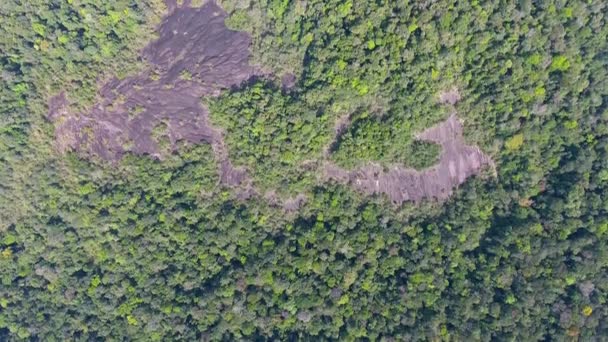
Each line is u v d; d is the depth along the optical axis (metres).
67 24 82.81
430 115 74.94
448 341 70.19
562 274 70.56
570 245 71.50
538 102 73.12
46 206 79.50
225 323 73.62
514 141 74.62
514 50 72.19
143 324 75.12
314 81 79.69
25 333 74.75
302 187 78.94
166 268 77.56
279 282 73.88
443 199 77.81
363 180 78.50
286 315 73.06
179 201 79.94
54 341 74.75
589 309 68.56
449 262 73.69
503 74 72.69
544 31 71.38
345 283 73.62
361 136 75.62
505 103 73.56
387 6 72.81
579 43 71.75
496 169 77.44
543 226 73.50
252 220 78.88
